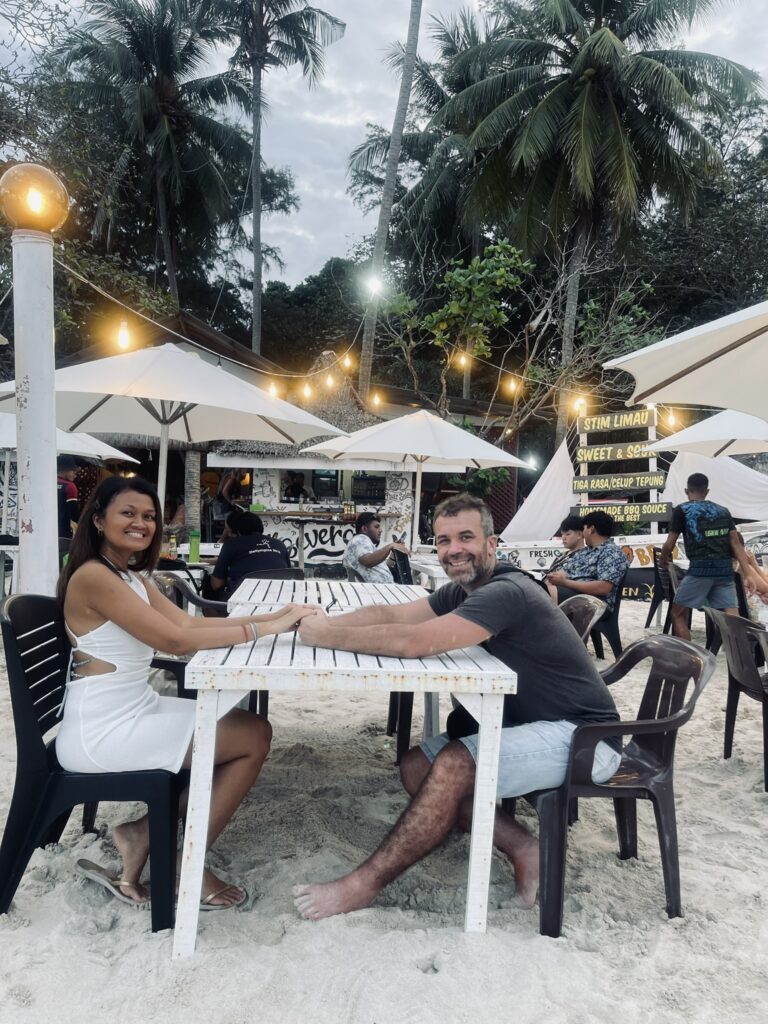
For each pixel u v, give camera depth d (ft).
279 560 19.11
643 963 7.47
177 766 7.88
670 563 24.04
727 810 11.59
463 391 72.18
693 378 14.21
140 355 17.48
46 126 33.06
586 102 50.34
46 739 13.32
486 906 7.82
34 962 7.18
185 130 76.23
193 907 7.36
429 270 70.95
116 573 8.27
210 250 86.38
